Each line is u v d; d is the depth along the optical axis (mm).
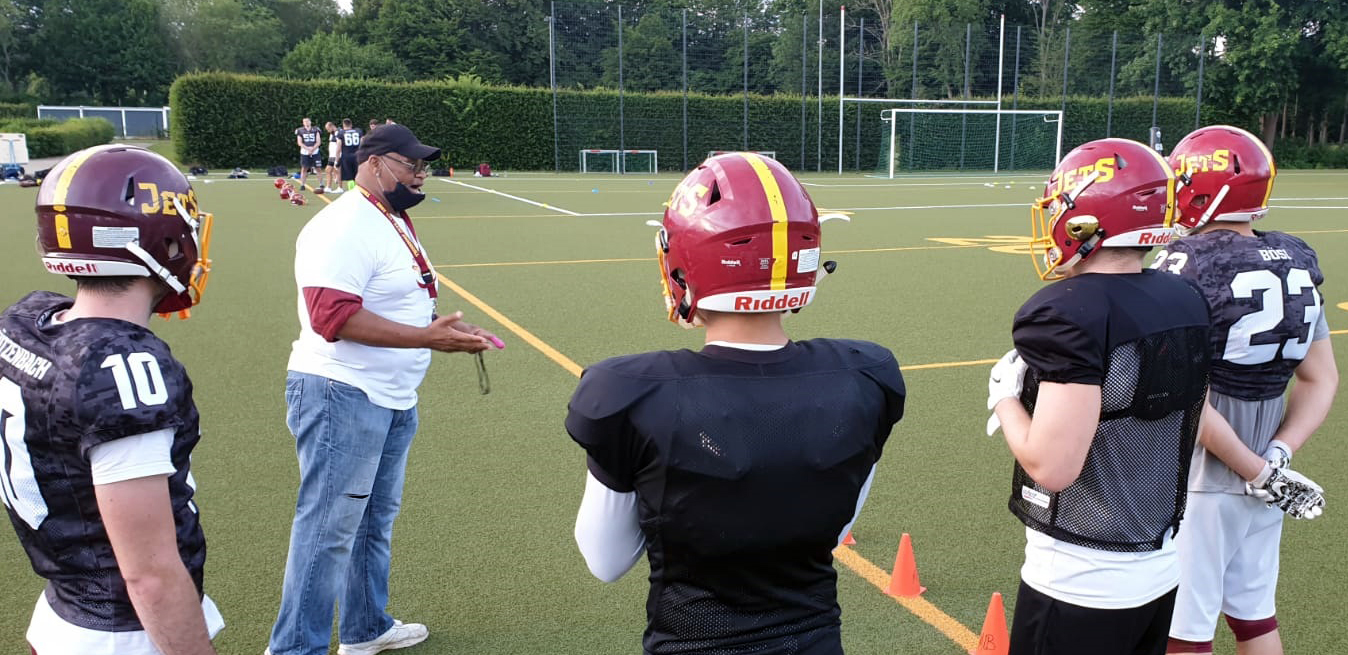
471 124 33469
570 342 7855
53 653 1820
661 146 35094
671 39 36938
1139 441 2086
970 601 3689
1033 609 2260
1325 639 3393
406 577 3854
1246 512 2541
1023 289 10586
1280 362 2553
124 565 1702
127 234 1748
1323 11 41062
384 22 52875
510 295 9961
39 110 53625
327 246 2828
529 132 34031
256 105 31219
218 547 4082
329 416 2910
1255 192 2584
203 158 30984
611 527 1712
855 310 9359
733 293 1658
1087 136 37750
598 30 35781
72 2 65125
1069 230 2115
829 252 13711
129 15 66875
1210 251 2566
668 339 7984
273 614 3543
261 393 6336
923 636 3436
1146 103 38312
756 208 1623
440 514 4449
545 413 5957
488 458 5172
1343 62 40844
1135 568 2133
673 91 36125
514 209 19719
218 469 4973
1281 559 4031
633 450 1616
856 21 53344
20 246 12812
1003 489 4797
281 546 4102
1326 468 5070
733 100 35219
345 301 2799
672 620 1671
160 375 1729
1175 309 2086
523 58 54656
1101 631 2146
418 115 32969
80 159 1775
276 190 23203
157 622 1729
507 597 3709
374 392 2965
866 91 41094
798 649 1658
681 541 1613
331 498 2945
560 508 4535
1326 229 16922
